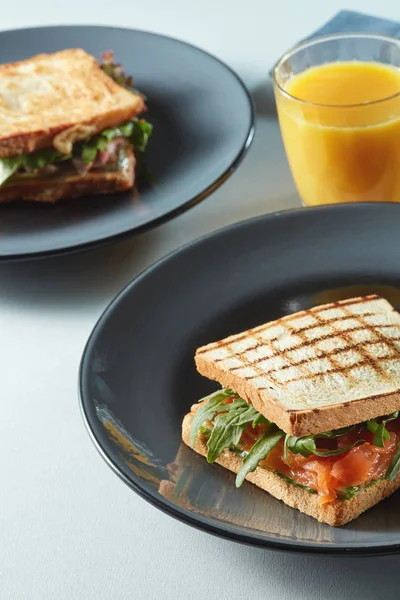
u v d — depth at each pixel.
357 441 0.68
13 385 0.80
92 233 0.85
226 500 0.68
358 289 0.81
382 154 0.86
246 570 0.67
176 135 0.96
